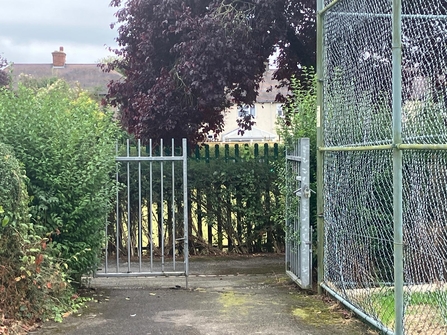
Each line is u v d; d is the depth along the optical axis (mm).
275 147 10008
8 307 5043
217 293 6598
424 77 5656
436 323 4777
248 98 11250
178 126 10406
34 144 6113
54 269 5770
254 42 10094
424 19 6070
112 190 6762
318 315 5508
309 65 11375
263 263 9164
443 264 5375
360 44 5422
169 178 9789
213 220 9992
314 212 6855
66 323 5262
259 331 4992
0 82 20234
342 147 5457
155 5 10461
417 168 5320
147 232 9898
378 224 5551
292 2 10492
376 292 5281
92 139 6512
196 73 9617
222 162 9992
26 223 5520
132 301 6176
